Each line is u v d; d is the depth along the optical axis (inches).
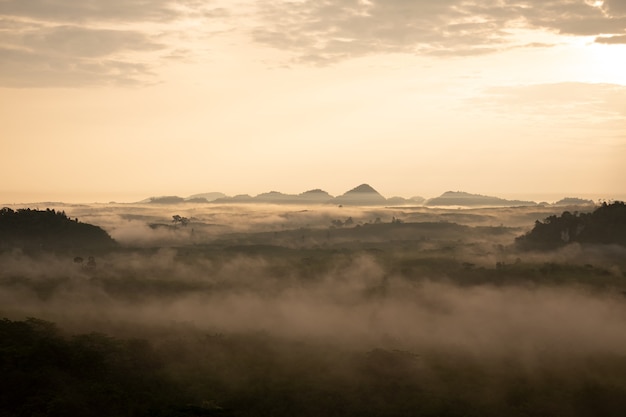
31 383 4119.1
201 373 4793.3
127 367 4630.9
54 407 3892.7
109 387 4252.0
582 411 4670.3
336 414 4301.2
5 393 4008.4
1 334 4707.2
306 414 4284.0
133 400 4192.9
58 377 4259.4
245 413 4180.6
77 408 3949.3
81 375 4377.5
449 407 4490.7
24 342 4623.5
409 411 4382.4
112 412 4030.5
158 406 4160.9
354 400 4490.7
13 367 4249.5
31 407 3878.0
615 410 4702.3
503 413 4483.3
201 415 3956.7
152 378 4559.5
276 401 4404.5
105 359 4633.4
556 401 4736.7
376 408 4392.2
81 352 4601.4
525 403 4675.2
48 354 4458.7
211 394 4411.9
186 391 4421.8
